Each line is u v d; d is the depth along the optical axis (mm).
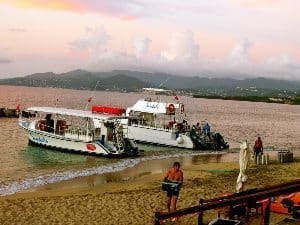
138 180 26500
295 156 41656
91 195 20234
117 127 38031
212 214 15492
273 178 25938
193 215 15312
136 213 16750
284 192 10203
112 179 26969
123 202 18656
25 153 38750
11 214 16469
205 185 23109
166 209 17469
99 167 32188
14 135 54875
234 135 68188
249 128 84750
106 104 169375
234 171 29719
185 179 25656
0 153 38500
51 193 21922
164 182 16062
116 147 37375
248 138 63938
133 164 34125
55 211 16984
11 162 33906
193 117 112250
